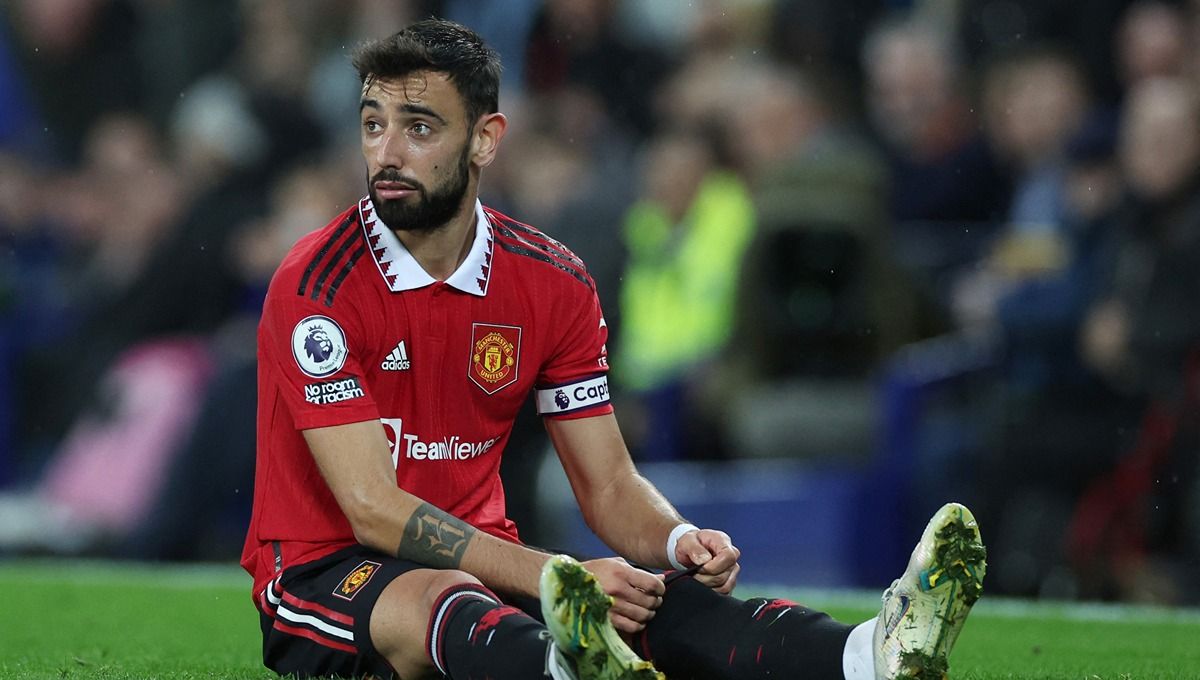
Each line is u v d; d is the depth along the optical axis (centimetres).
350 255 1125
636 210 3212
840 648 981
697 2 3584
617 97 3622
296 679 1127
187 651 1551
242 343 3088
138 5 4078
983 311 2711
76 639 1659
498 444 1201
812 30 3472
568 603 902
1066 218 2773
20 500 3272
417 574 1070
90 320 3456
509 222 1204
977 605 2116
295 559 1140
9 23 4056
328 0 3794
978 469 2586
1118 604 2469
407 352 1132
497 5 3716
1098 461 2556
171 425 3103
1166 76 3184
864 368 2808
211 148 3519
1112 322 2591
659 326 3073
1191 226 2611
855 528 2645
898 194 3225
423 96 1094
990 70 3316
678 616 1068
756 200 2875
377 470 1089
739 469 2817
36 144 3944
